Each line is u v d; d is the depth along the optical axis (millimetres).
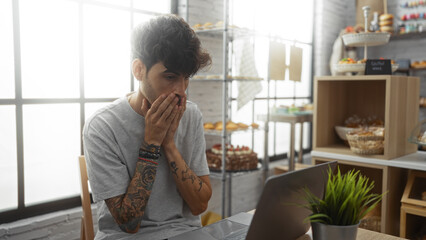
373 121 2330
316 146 2301
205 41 2977
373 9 4586
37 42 2252
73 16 2396
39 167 2330
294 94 4430
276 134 4203
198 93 3016
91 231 1427
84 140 1168
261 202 817
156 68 1050
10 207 2203
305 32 4551
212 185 3184
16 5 2127
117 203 1122
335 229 883
